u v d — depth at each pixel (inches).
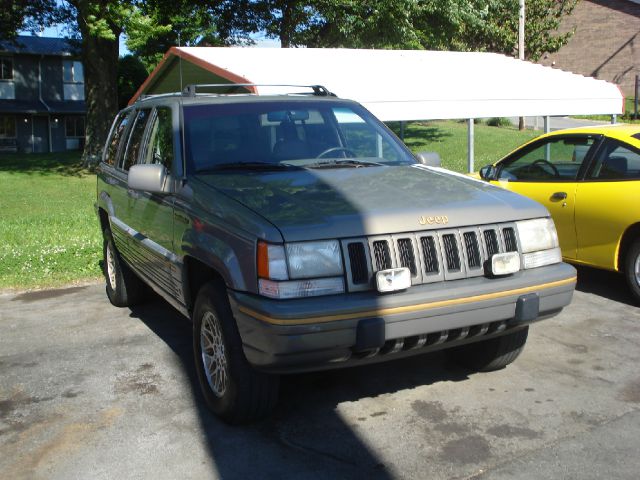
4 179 871.7
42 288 301.6
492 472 137.2
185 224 171.2
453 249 151.4
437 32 1034.7
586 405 168.4
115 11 714.8
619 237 251.0
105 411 171.3
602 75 1732.3
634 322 233.3
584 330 226.1
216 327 160.6
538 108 555.2
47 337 232.1
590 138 269.0
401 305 140.9
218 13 1023.0
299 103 208.2
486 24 1179.9
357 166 188.7
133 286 260.4
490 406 169.0
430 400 173.8
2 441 156.3
